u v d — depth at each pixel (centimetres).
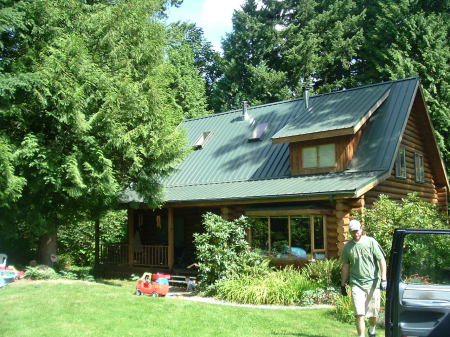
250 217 1727
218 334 856
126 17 1582
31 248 1948
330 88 3625
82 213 1761
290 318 1032
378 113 1880
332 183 1566
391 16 3192
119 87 1505
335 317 1054
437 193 2369
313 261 1494
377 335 898
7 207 1400
